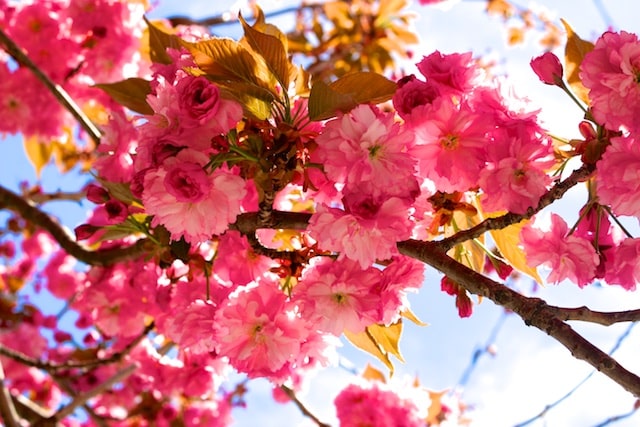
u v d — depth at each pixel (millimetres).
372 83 850
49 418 1254
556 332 799
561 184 845
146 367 1164
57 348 2094
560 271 875
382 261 876
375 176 817
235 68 867
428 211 893
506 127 846
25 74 1384
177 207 825
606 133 846
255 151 846
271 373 880
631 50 827
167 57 969
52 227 1203
